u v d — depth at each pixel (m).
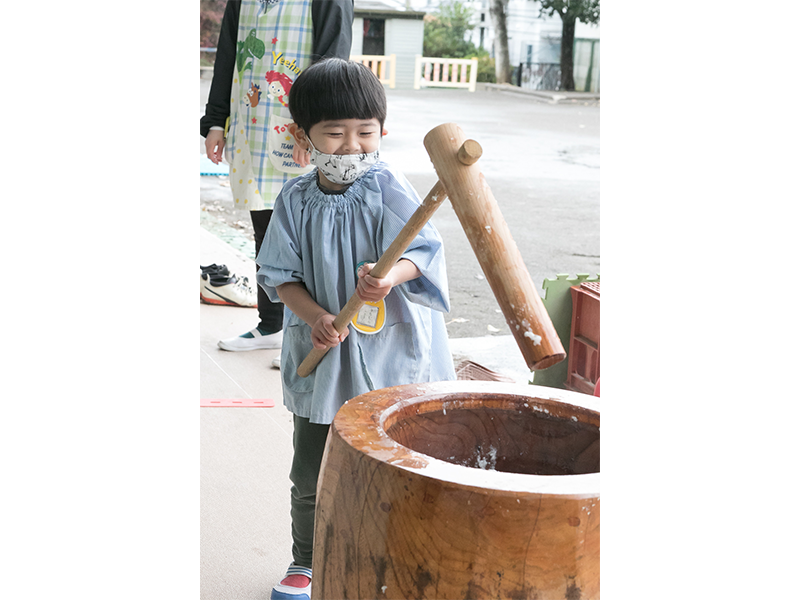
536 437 0.90
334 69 1.22
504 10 16.00
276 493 1.81
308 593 1.38
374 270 1.03
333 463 0.70
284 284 1.31
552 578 0.60
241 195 2.48
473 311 3.45
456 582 0.61
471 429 0.90
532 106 12.36
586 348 2.11
